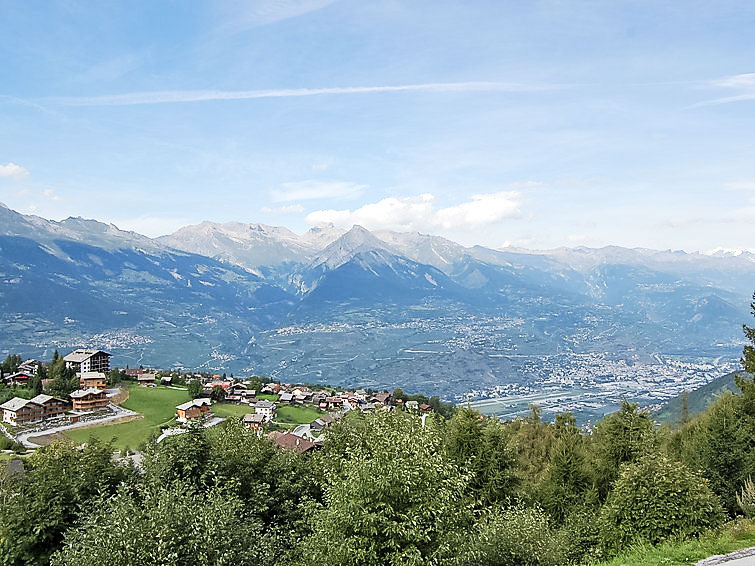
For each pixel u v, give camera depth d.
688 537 24.56
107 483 26.97
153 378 156.88
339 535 19.22
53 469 27.03
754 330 39.03
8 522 24.88
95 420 113.31
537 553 22.72
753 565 18.56
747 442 33.81
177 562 17.36
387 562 18.36
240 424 34.56
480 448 38.22
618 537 26.53
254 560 19.52
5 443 89.75
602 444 42.44
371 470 19.34
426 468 19.30
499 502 35.84
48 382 128.88
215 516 18.83
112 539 17.52
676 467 26.88
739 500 27.80
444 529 19.16
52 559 20.81
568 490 37.19
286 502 29.27
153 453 29.27
